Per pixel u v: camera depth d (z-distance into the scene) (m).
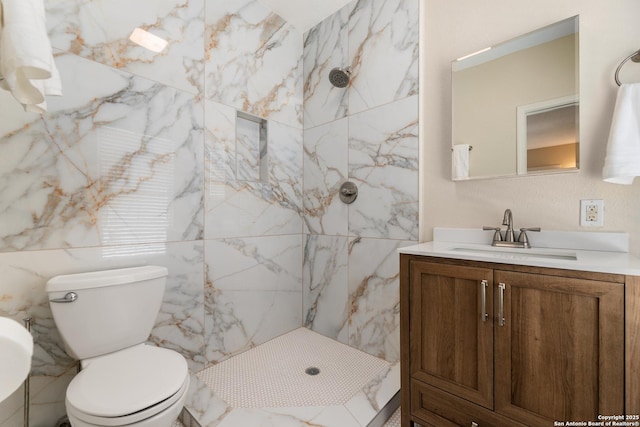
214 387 1.54
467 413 1.11
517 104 1.41
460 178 1.57
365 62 1.93
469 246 1.45
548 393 0.95
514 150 1.42
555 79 1.31
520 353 1.00
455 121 1.59
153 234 1.53
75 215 1.29
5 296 1.14
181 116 1.63
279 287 2.17
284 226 2.21
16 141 1.16
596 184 1.23
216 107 1.79
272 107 2.11
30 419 1.19
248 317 1.97
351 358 1.85
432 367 1.21
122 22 1.43
